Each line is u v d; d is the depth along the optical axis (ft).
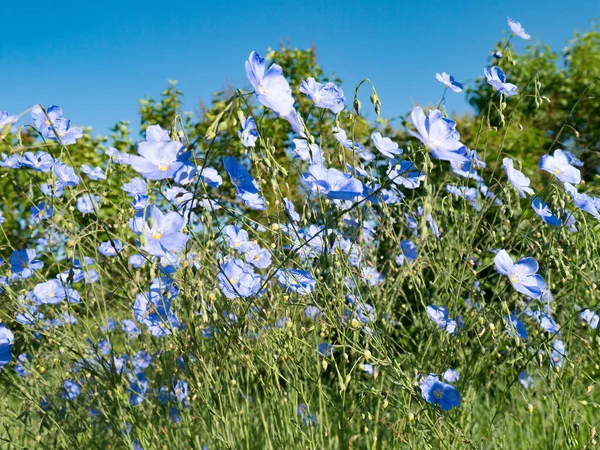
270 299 1.50
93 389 1.51
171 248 1.17
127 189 1.69
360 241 1.61
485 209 1.59
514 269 1.41
